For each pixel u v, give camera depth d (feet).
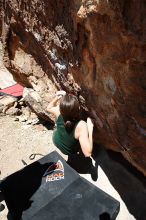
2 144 17.40
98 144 14.25
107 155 13.67
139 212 11.57
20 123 18.93
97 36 8.79
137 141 9.94
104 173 13.29
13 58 17.04
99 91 10.63
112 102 10.00
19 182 12.89
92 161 13.93
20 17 14.02
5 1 14.61
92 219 11.29
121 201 12.12
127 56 8.33
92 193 12.09
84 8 8.37
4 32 16.31
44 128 18.16
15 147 17.07
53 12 11.00
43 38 12.87
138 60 8.18
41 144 16.96
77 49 10.39
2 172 15.72
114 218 11.57
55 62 12.92
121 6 7.54
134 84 8.70
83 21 8.92
